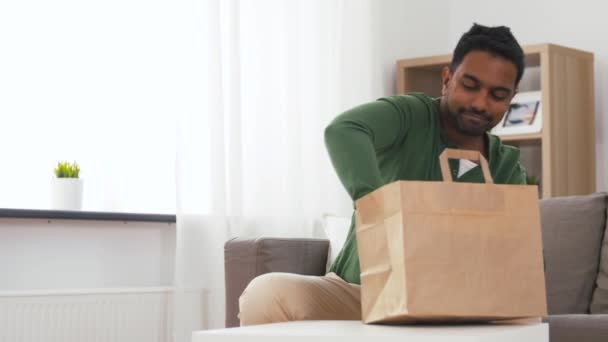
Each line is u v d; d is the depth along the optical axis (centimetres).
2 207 337
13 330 321
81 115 372
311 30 420
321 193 414
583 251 313
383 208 150
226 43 385
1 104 356
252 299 197
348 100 429
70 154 370
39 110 364
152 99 386
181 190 366
